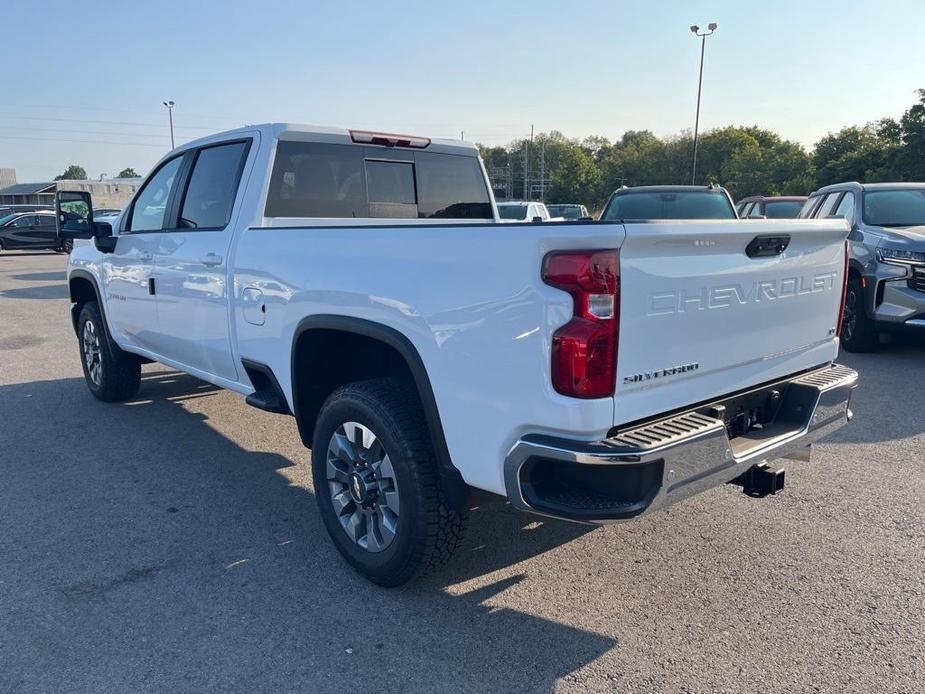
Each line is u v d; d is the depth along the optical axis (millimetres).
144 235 5145
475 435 2766
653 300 2559
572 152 102250
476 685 2656
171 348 5043
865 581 3373
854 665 2752
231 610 3146
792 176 79625
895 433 5469
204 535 3879
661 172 90688
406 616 3104
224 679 2686
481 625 3041
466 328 2723
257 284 3895
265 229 3889
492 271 2615
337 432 3418
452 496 2957
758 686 2635
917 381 6988
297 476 4754
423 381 2934
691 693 2604
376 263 3119
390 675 2713
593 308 2408
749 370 3092
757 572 3465
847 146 68812
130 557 3625
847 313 8445
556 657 2820
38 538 3830
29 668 2740
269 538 3850
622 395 2518
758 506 4203
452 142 5289
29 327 10789
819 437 3334
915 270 7527
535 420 2543
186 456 5117
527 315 2512
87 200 5609
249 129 4383
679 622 3057
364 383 3295
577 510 2494
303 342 3641
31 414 6125
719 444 2725
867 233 8188
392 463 3086
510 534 3883
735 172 83000
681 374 2721
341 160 4613
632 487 2475
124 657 2811
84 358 6562
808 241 3258
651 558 3609
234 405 6422
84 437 5520
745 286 2943
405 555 3113
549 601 3221
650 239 2479
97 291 5984
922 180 47875
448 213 5332
